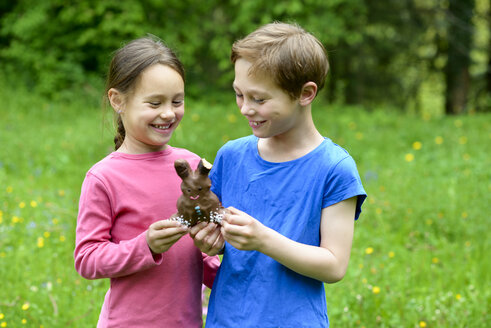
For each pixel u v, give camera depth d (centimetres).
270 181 188
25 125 884
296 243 176
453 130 888
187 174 180
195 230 181
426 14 1455
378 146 793
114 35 1235
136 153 205
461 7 1445
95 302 331
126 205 197
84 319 312
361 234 457
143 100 194
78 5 1202
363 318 322
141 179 201
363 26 1421
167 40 1214
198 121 906
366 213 495
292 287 182
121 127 218
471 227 472
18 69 1235
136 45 200
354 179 183
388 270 386
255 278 184
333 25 1193
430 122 995
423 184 585
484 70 1581
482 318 323
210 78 1397
